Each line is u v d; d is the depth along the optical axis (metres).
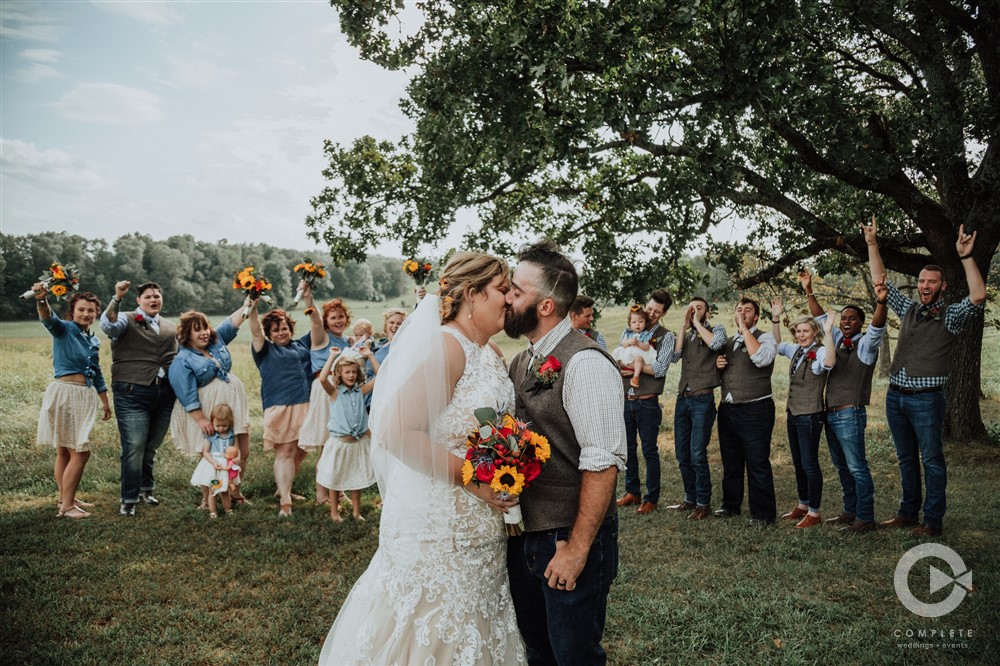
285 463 6.30
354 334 7.24
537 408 2.59
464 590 2.46
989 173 8.52
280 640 3.74
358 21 7.73
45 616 3.96
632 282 8.68
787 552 5.02
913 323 5.48
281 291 42.59
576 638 2.48
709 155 6.90
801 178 7.92
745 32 6.24
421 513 2.47
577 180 11.01
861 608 4.00
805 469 5.89
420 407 2.37
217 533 5.61
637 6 6.27
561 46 6.29
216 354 6.44
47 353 16.62
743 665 3.39
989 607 3.90
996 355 19.70
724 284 9.93
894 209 9.66
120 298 6.13
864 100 7.61
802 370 5.95
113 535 5.51
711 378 6.25
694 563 4.88
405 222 10.65
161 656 3.56
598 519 2.41
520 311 2.65
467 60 7.21
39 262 30.69
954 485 7.21
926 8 8.29
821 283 15.95
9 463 7.80
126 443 6.16
